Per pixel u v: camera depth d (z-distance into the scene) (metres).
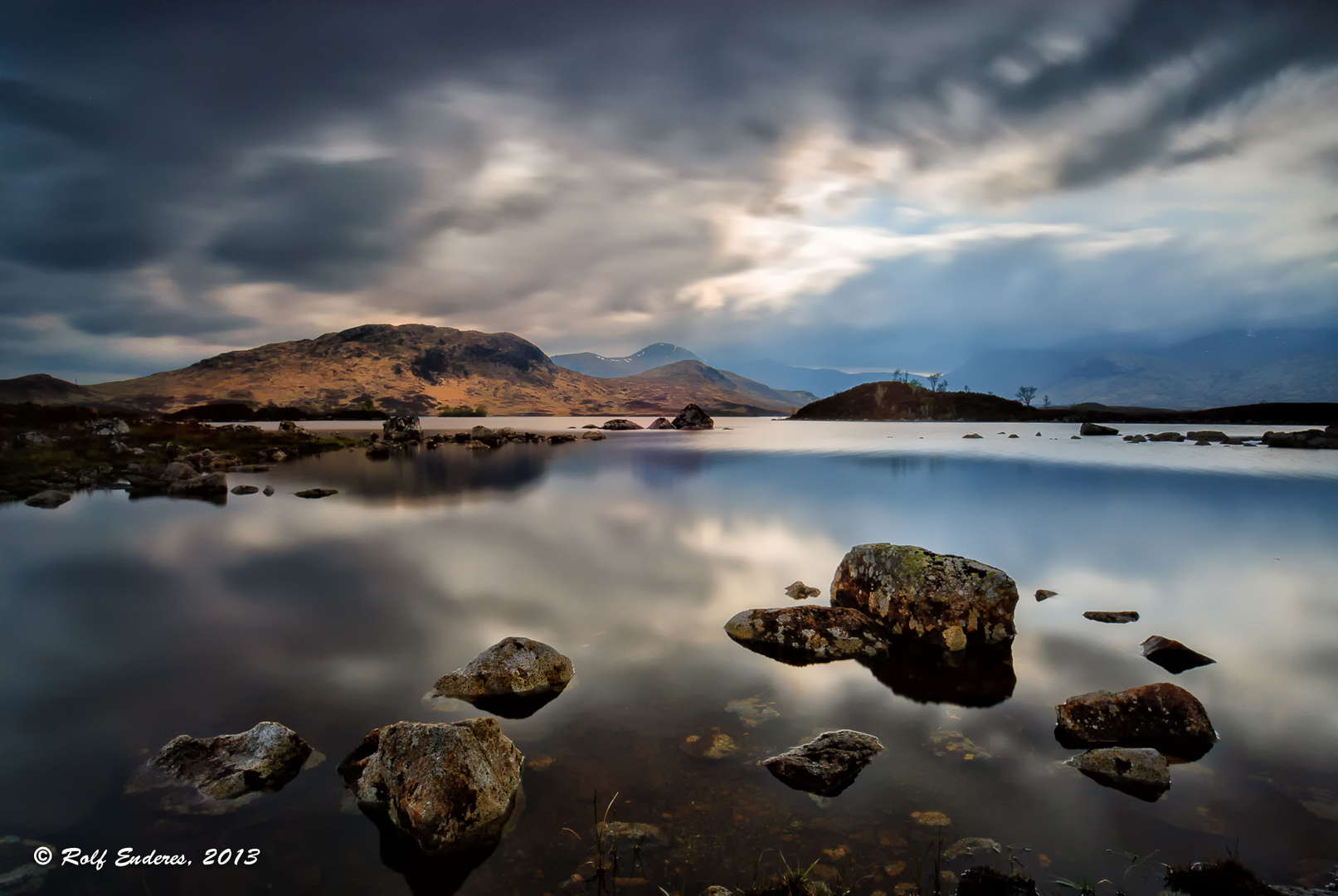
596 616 13.22
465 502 30.22
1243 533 22.53
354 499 30.95
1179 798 6.95
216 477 33.03
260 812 6.73
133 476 35.94
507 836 6.29
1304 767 7.59
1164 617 13.45
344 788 7.16
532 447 74.62
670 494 33.28
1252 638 12.22
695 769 7.48
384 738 7.20
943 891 5.54
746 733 8.35
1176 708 8.36
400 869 5.90
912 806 6.78
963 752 7.90
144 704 9.19
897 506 28.72
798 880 5.63
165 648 11.38
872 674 10.43
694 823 6.49
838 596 14.01
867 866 5.87
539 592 14.99
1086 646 11.73
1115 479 40.03
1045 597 14.88
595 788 7.09
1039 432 109.31
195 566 17.47
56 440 47.81
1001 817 6.60
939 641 11.66
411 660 10.87
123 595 14.66
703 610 13.70
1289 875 5.77
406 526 23.62
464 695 9.38
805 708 9.14
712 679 10.10
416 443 80.62
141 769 7.44
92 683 9.92
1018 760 7.72
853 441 85.94
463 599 14.43
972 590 11.95
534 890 5.60
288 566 17.52
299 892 5.61
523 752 7.86
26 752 7.89
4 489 31.38
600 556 18.78
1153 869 5.85
